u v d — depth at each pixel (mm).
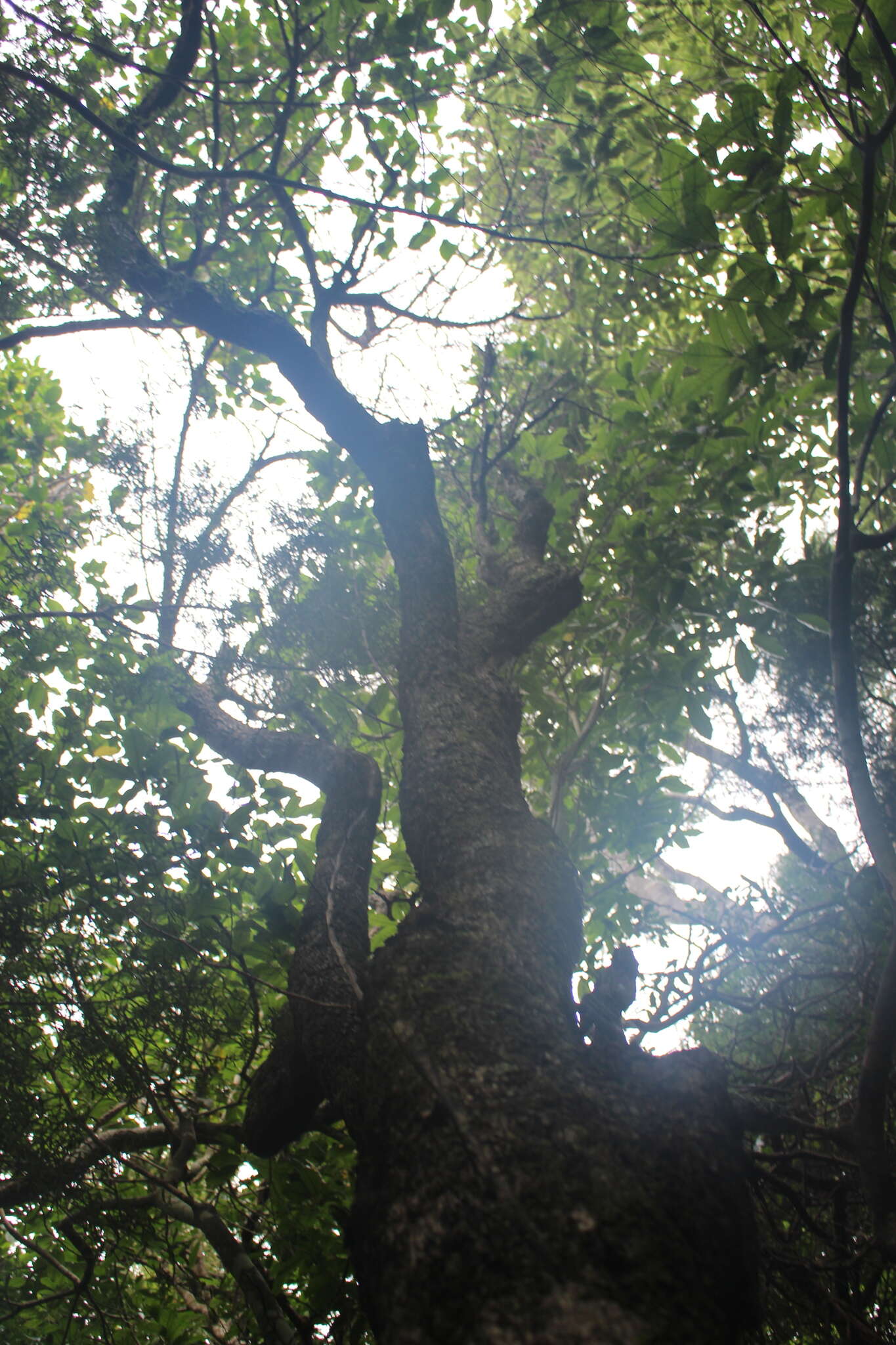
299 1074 2627
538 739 5457
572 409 5969
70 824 3920
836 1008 3900
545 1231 1500
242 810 4125
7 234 4035
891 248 3578
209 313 4164
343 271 4398
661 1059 1965
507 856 2432
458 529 5473
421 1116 1746
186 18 4230
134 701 4152
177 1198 4191
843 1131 2844
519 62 4531
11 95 3920
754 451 5016
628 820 5410
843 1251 3314
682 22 4684
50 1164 3336
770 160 3473
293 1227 4273
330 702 4711
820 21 4387
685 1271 1504
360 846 3186
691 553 4902
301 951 2740
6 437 6004
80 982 3482
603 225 5664
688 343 6289
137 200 4668
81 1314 4672
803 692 4801
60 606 4445
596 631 5262
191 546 4277
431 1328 1438
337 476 5590
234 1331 4660
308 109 5031
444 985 2004
